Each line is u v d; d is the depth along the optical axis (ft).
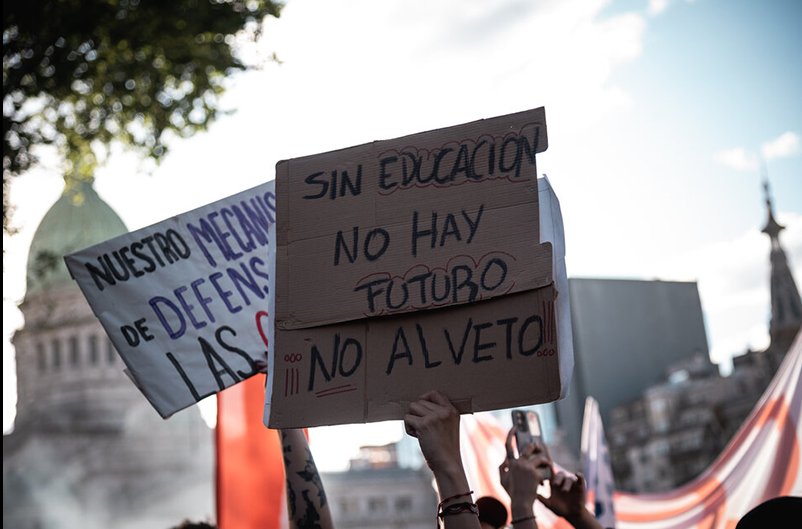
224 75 55.21
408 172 13.12
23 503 293.02
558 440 279.90
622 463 299.99
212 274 19.02
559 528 28.43
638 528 42.88
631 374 298.97
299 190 13.39
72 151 51.29
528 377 12.12
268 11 55.26
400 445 347.77
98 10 49.19
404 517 334.03
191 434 310.04
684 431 294.46
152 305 18.61
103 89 51.57
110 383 302.25
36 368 296.92
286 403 12.78
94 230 249.34
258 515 26.91
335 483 335.26
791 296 308.19
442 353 12.46
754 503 34.12
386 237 12.95
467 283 12.51
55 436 298.35
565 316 12.28
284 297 13.09
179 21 52.70
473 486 30.86
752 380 301.22
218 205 19.49
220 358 18.52
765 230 309.42
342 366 12.74
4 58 47.11
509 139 12.89
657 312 303.68
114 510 299.58
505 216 12.62
